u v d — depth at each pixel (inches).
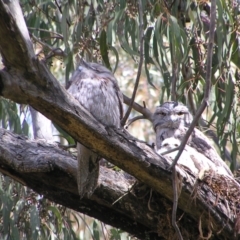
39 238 433.1
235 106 439.8
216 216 347.3
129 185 350.0
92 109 347.9
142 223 359.3
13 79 265.1
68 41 432.5
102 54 407.2
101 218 365.7
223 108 439.5
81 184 328.8
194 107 512.1
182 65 448.1
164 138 485.1
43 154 339.0
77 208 361.4
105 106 349.4
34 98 273.7
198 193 341.1
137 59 498.9
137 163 314.7
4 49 255.1
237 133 492.1
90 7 426.6
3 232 423.8
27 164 335.9
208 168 362.6
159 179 323.3
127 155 309.3
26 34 254.7
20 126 442.3
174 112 481.7
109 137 299.9
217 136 467.8
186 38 396.5
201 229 346.6
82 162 327.0
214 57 434.9
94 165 328.8
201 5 436.5
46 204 436.1
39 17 452.8
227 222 351.3
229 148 690.8
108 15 414.6
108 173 351.9
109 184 345.7
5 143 344.2
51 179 342.0
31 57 261.3
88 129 292.8
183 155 396.8
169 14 396.5
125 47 397.7
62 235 444.8
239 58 458.6
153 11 412.5
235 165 443.2
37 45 503.8
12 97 271.3
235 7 433.1
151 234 370.3
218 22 394.0
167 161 325.4
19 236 420.8
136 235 370.6
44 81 271.4
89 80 351.9
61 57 481.1
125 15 415.2
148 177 323.6
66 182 341.7
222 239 362.9
